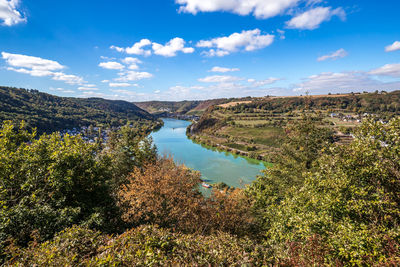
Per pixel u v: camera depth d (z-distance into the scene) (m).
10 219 6.64
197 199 11.98
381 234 5.21
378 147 7.34
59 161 10.52
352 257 5.06
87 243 5.69
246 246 6.29
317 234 5.98
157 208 10.66
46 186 9.87
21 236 6.47
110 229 9.54
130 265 4.43
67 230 6.11
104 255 4.73
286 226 8.88
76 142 12.95
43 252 4.75
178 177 12.84
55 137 12.69
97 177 12.34
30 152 10.64
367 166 7.19
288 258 5.22
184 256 5.07
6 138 10.84
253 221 13.52
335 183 7.50
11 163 9.97
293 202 9.28
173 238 6.34
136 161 19.52
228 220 11.32
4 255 5.47
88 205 10.55
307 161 17.56
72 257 4.40
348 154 7.93
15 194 9.52
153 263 4.54
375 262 4.49
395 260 4.22
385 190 6.71
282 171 15.98
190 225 10.41
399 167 6.72
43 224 7.07
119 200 12.49
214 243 6.05
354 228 6.09
